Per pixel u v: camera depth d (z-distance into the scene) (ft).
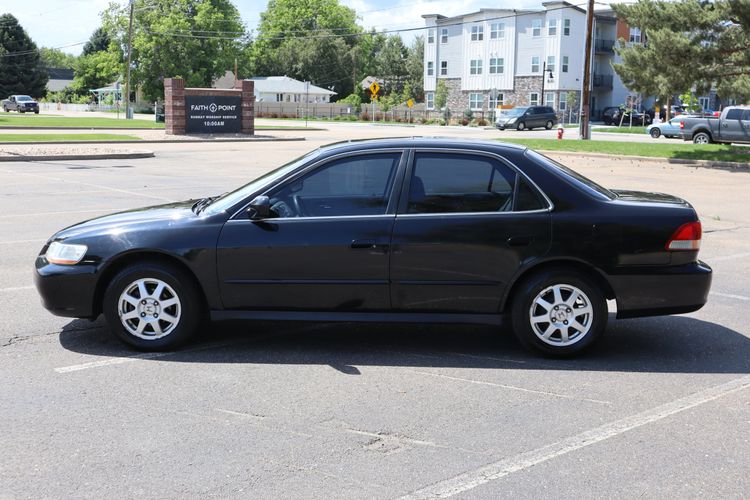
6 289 25.41
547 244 18.29
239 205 18.93
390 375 17.58
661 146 99.76
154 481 12.27
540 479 12.40
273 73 367.25
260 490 11.99
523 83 233.14
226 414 15.14
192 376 17.40
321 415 15.11
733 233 38.86
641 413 15.30
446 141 19.25
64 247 19.12
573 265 18.65
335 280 18.57
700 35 83.15
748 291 26.45
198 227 18.78
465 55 247.29
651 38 83.46
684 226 18.45
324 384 16.93
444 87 247.29
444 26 252.21
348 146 19.21
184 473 12.56
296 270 18.57
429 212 18.54
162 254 18.94
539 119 182.80
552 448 13.60
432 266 18.42
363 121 255.50
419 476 12.50
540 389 16.69
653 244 18.34
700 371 18.01
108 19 283.59
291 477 12.44
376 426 14.56
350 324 22.09
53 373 17.52
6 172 65.51
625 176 68.13
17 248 32.27
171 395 16.17
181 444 13.70
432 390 16.58
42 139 108.17
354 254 18.43
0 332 20.75
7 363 18.20
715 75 84.17
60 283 18.95
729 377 17.58
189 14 285.02
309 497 11.78
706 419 14.99
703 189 58.59
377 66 396.57
